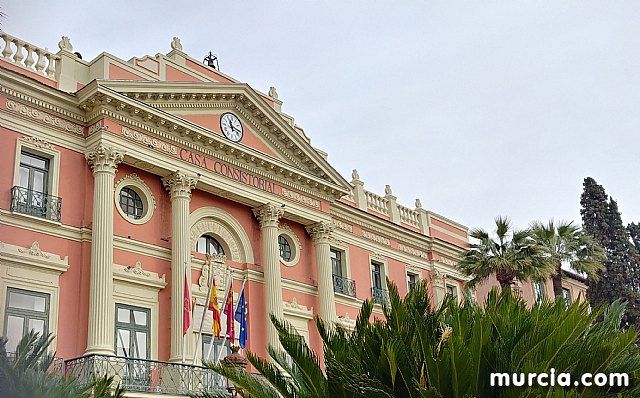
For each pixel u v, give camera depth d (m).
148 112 22.61
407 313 12.79
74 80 22.33
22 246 19.62
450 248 36.31
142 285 21.95
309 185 28.27
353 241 31.27
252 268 25.72
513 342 11.85
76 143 21.75
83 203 21.41
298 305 27.30
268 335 24.94
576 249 32.38
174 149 23.58
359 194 32.47
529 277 29.95
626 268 44.94
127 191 22.89
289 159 28.03
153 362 20.44
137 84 22.62
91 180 21.67
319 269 28.23
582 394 11.45
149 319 21.92
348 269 30.44
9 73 20.33
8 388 11.54
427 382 11.63
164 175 23.50
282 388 12.98
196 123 24.84
